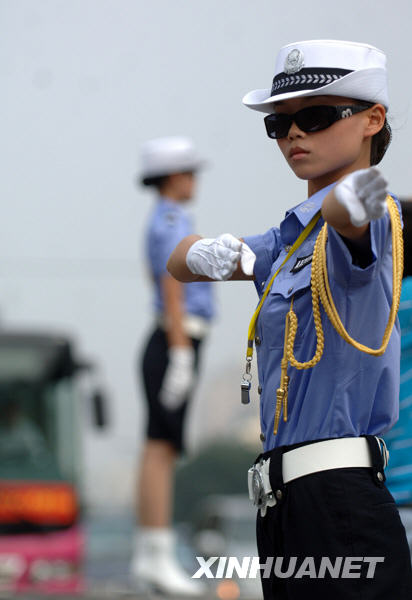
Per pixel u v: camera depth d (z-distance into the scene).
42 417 30.78
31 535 29.31
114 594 15.49
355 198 6.31
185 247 7.54
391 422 7.28
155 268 16.84
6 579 28.81
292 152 7.39
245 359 7.54
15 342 31.20
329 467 7.04
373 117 7.37
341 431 7.07
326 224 6.87
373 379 7.10
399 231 6.98
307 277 7.14
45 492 29.67
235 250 7.25
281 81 7.39
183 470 98.81
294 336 7.15
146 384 17.05
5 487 29.56
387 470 9.01
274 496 7.21
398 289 7.00
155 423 16.98
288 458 7.15
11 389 30.80
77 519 29.94
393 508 7.09
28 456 30.23
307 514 7.04
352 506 6.96
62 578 29.06
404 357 8.98
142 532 16.98
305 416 7.12
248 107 7.71
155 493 16.92
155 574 16.75
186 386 16.77
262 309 7.38
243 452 96.75
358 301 6.93
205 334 17.08
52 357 31.20
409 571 7.04
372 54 7.32
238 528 33.81
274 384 7.30
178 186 16.88
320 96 7.25
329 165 7.31
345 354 7.04
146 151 17.06
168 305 16.67
